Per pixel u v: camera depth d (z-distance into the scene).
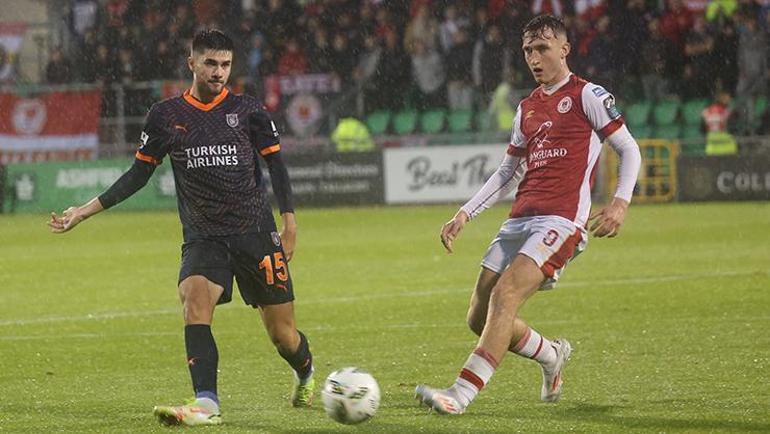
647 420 21.23
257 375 27.52
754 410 21.89
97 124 93.88
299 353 23.17
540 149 22.47
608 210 21.81
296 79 95.50
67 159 90.88
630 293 41.22
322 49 96.00
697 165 82.88
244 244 22.41
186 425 21.33
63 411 23.48
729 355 28.36
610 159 83.94
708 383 24.81
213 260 22.34
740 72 90.31
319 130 95.25
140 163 22.81
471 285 45.00
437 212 80.19
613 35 90.75
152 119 22.53
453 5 94.81
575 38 90.31
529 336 22.61
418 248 59.12
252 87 95.50
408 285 45.53
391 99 95.25
